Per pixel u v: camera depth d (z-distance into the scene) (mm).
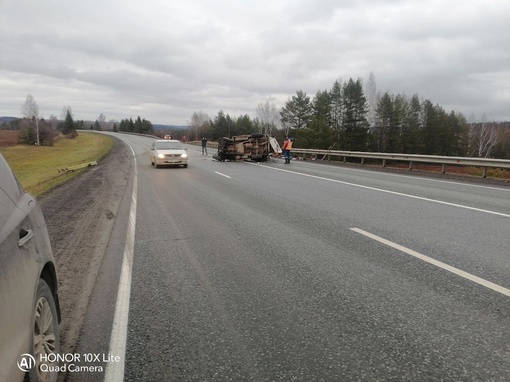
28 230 2619
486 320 3578
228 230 7090
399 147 68125
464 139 77812
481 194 11203
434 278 4594
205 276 4793
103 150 41781
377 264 5109
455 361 2955
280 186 13188
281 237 6539
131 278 4754
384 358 3008
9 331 1993
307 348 3162
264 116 91812
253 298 4133
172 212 8836
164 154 21266
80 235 6883
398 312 3758
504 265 5000
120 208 9438
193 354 3092
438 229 6926
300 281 4578
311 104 73188
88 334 3420
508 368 2861
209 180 15227
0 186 2559
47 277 2955
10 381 1918
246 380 2756
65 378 2795
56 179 17125
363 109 64938
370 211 8656
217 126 106688
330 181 14555
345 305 3932
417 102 76312
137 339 3330
